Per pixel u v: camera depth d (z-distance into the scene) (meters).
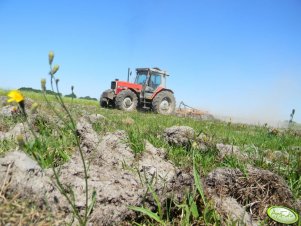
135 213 2.33
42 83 1.70
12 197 2.00
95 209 2.15
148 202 2.42
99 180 2.47
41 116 4.73
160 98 18.86
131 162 3.43
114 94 18.14
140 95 18.66
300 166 3.78
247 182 2.91
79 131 3.93
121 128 5.87
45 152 3.20
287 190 2.91
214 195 2.75
